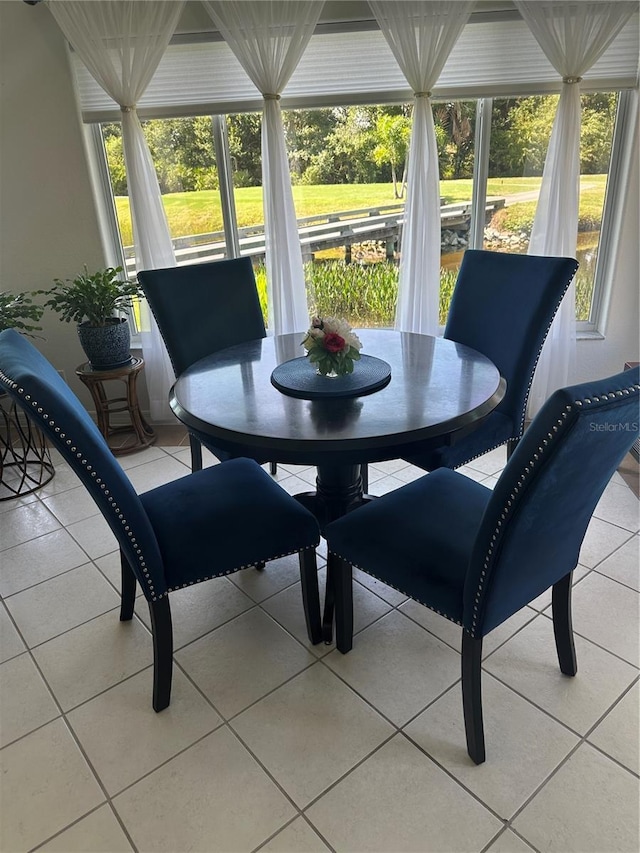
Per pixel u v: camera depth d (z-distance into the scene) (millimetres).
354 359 1868
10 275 3434
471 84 2979
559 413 1031
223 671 1748
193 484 1800
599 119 3078
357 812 1331
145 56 2896
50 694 1695
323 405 1705
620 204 3148
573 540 1460
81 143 3160
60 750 1518
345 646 1782
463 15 2703
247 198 3365
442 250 3396
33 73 3033
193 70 3041
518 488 1135
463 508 1586
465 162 3209
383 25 2750
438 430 1543
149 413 3711
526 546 1266
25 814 1364
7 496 2844
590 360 3436
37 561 2330
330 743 1501
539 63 2920
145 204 3141
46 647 1878
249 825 1314
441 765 1431
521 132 3107
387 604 2014
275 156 3020
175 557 1528
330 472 2195
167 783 1419
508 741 1485
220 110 3094
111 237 3463
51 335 3568
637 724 1521
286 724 1562
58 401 1297
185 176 3328
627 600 1970
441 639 1844
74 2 2770
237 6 2750
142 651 1849
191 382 1966
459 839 1266
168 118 3141
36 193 3260
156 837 1301
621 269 3234
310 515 1691
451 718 1561
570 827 1281
